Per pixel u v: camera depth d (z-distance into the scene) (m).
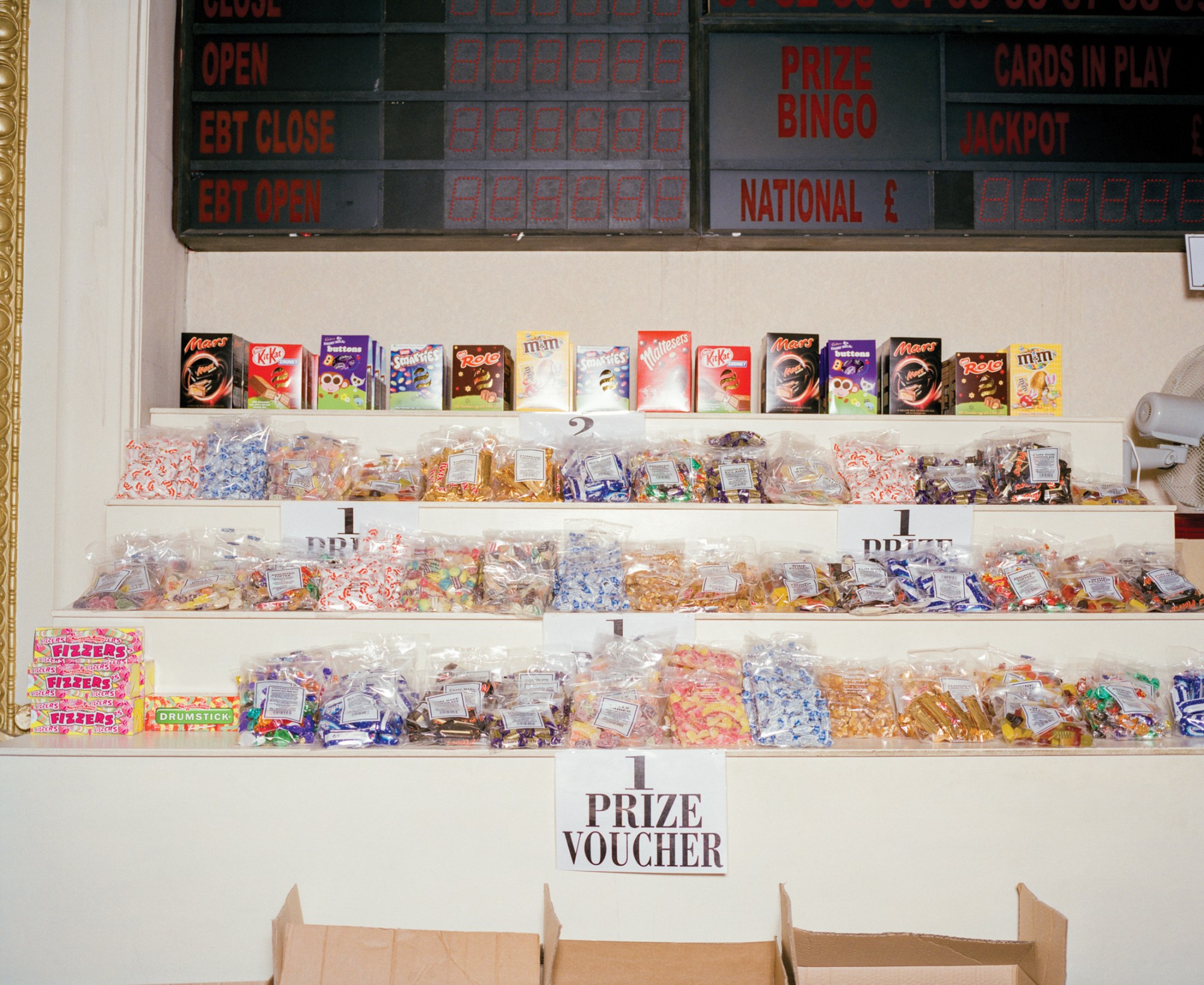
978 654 1.88
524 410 2.13
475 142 2.28
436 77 2.28
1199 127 2.33
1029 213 2.30
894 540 1.97
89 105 2.10
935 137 2.30
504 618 1.84
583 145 2.28
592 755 1.63
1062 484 1.99
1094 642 1.90
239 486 1.98
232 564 1.93
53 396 2.01
